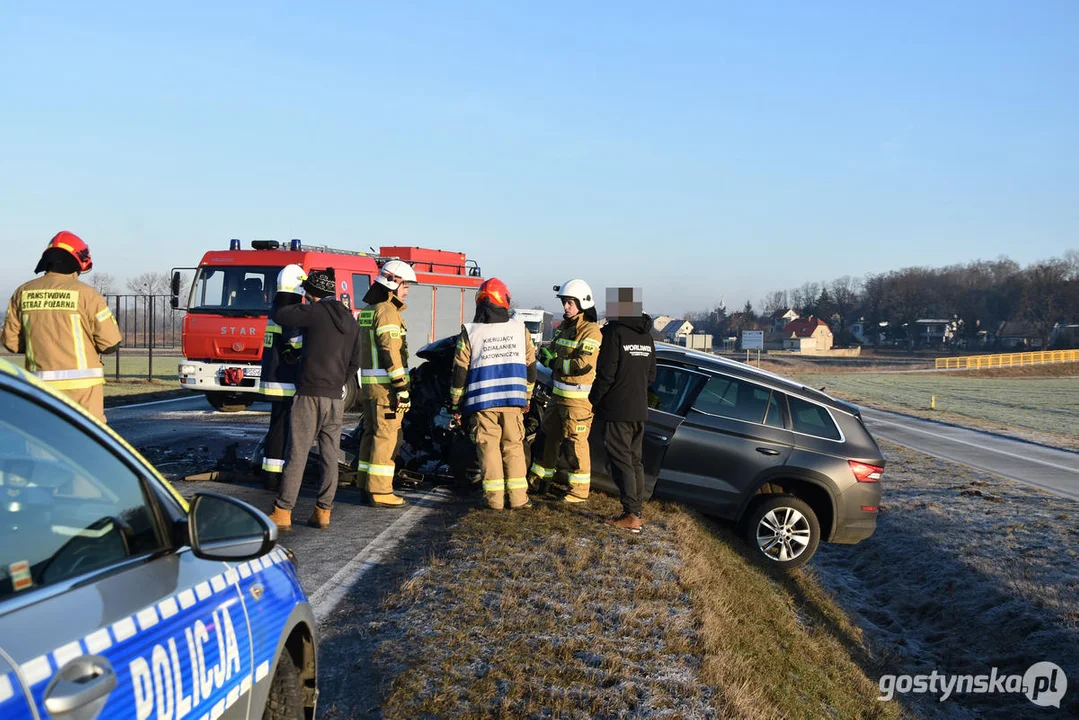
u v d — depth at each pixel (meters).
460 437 9.07
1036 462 22.66
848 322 183.12
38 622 1.71
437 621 5.28
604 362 7.55
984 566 10.91
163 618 2.07
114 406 16.42
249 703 2.52
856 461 8.73
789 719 5.13
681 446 8.71
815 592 9.16
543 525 7.57
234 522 2.50
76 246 6.11
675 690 4.75
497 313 7.98
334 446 7.35
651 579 6.47
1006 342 153.25
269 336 8.34
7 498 2.05
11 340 6.03
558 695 4.45
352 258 16.05
